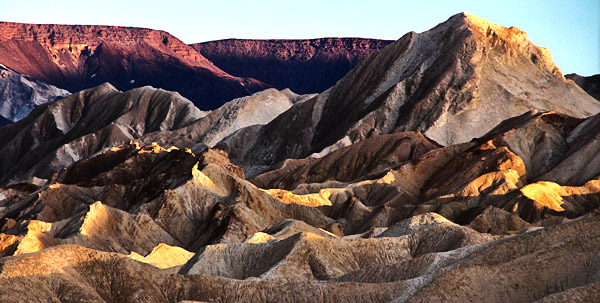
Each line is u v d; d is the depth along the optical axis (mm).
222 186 141625
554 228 64375
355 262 78438
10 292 59344
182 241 122375
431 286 56688
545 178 151000
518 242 64375
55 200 148250
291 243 78188
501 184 135875
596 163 149125
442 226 82938
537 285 56438
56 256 64500
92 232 115000
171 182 145125
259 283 67812
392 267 68000
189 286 66812
